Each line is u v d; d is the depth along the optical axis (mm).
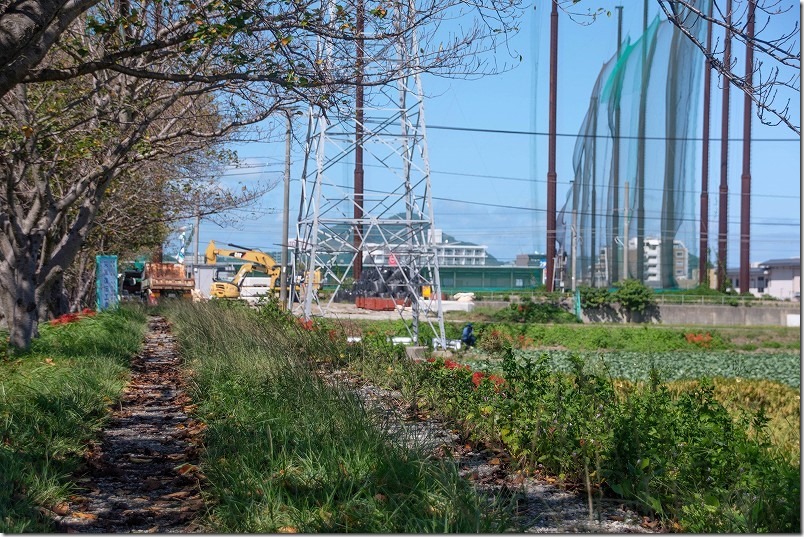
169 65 15352
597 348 40188
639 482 7227
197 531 6324
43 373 11797
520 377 9977
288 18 11375
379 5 11773
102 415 10844
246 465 7438
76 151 16938
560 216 65875
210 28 11031
